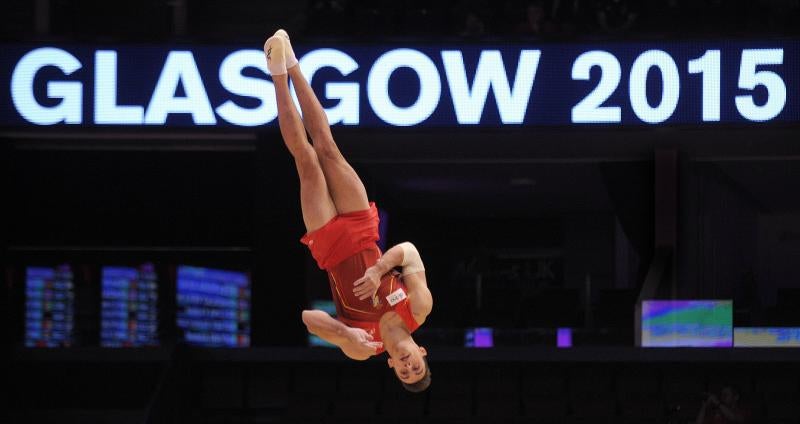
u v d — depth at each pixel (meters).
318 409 12.85
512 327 14.82
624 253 20.17
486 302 15.21
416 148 14.21
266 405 13.19
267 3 16.31
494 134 13.19
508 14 14.82
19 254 15.05
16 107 13.18
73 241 15.14
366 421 12.74
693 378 13.02
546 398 12.88
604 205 19.83
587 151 14.42
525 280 20.67
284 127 6.66
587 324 14.79
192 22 16.05
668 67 12.97
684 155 14.28
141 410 12.89
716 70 12.93
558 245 20.67
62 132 13.23
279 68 6.63
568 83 13.02
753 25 14.34
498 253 20.73
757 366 12.97
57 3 15.06
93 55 13.23
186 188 15.19
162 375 12.16
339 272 6.78
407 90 13.09
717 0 14.54
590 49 13.02
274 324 13.45
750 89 12.89
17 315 15.02
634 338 13.05
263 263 13.45
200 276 15.22
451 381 13.11
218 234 15.21
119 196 15.20
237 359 12.99
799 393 12.80
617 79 12.98
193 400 13.04
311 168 6.70
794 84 12.88
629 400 12.82
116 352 13.06
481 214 20.70
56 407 12.99
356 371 13.27
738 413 12.34
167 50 13.23
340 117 13.09
